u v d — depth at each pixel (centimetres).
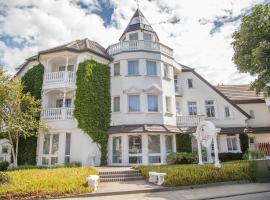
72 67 2497
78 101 2195
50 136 2183
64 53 2302
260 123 3006
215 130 1602
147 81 2400
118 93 2388
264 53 1575
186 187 1334
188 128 2491
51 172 1369
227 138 2755
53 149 2158
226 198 1100
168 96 2502
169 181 1327
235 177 1523
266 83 1772
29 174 1298
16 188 1089
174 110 2541
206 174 1433
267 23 1691
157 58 2503
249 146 2742
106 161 2202
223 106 2839
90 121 2172
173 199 1066
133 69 2455
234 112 2822
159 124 2322
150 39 2862
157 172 1452
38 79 2384
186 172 1405
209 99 2853
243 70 1838
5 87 1819
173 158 2109
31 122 1936
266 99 3005
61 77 2269
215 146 1581
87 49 2294
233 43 1931
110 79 2466
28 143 2230
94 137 2172
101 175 1547
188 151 2428
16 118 1869
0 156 2347
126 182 1486
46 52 2302
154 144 2264
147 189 1248
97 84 2320
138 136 2236
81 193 1162
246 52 1830
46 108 2238
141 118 2298
